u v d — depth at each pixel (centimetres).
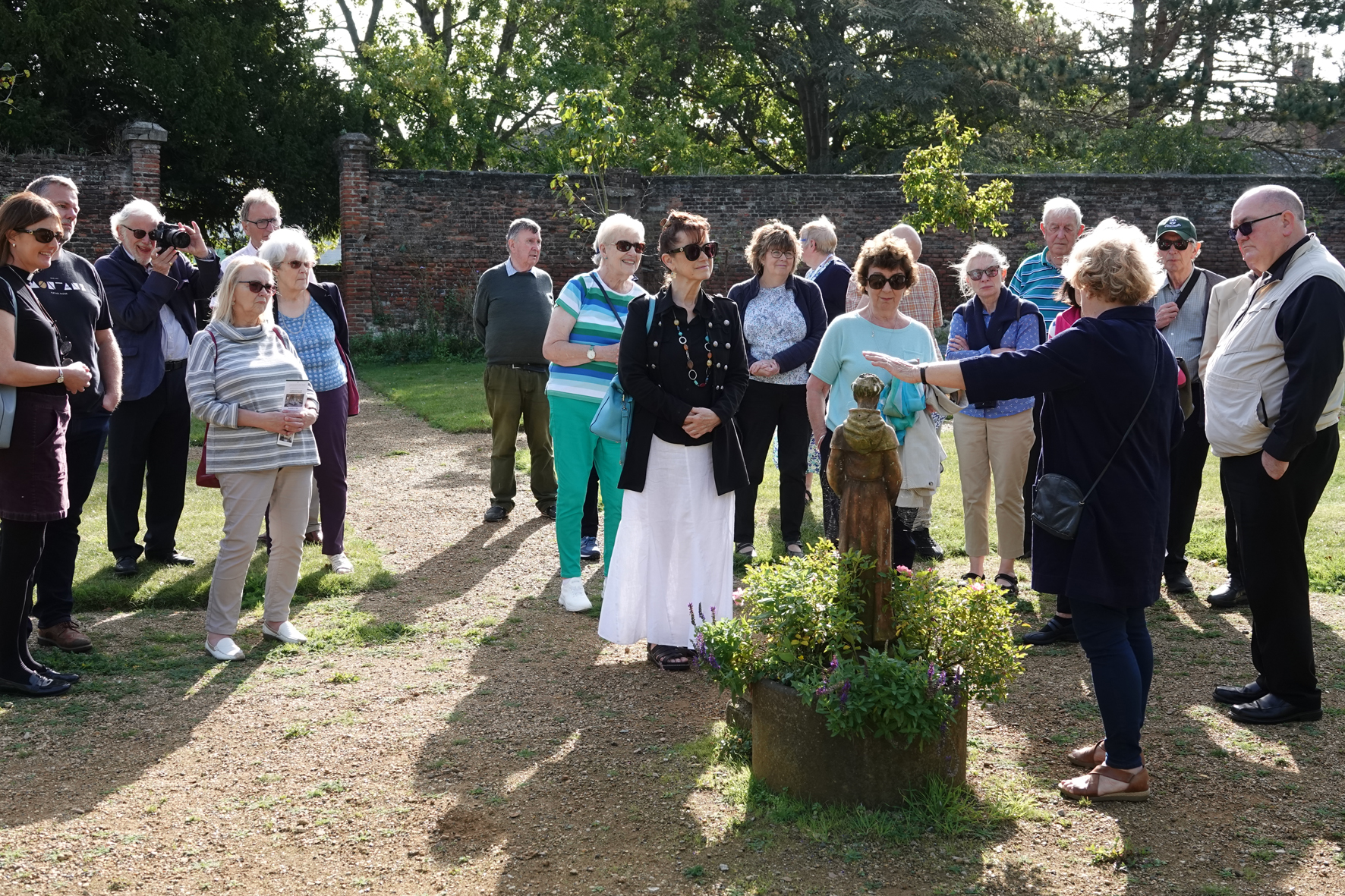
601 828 327
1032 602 561
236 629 498
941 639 341
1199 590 575
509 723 411
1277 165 2816
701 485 464
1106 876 295
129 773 368
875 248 494
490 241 2045
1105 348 329
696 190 2066
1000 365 333
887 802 327
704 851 311
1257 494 399
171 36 2095
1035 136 3028
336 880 300
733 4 2845
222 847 318
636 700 434
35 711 421
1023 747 383
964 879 294
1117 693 336
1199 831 320
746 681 346
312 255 601
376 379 1684
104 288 577
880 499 335
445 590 595
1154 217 2030
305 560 641
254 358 477
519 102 2617
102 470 920
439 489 864
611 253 565
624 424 472
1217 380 414
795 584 346
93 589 560
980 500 573
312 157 2197
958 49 2961
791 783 336
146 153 1864
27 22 1833
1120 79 2705
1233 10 2634
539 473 759
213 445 474
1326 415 396
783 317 638
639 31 2877
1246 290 522
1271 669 402
